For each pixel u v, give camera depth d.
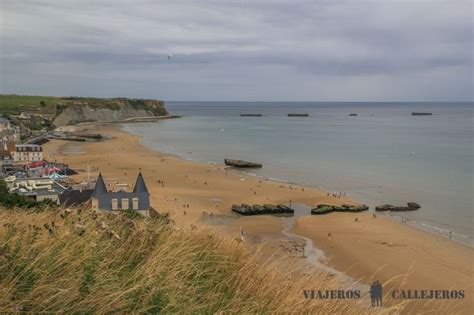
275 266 9.44
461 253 40.78
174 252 8.25
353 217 54.50
